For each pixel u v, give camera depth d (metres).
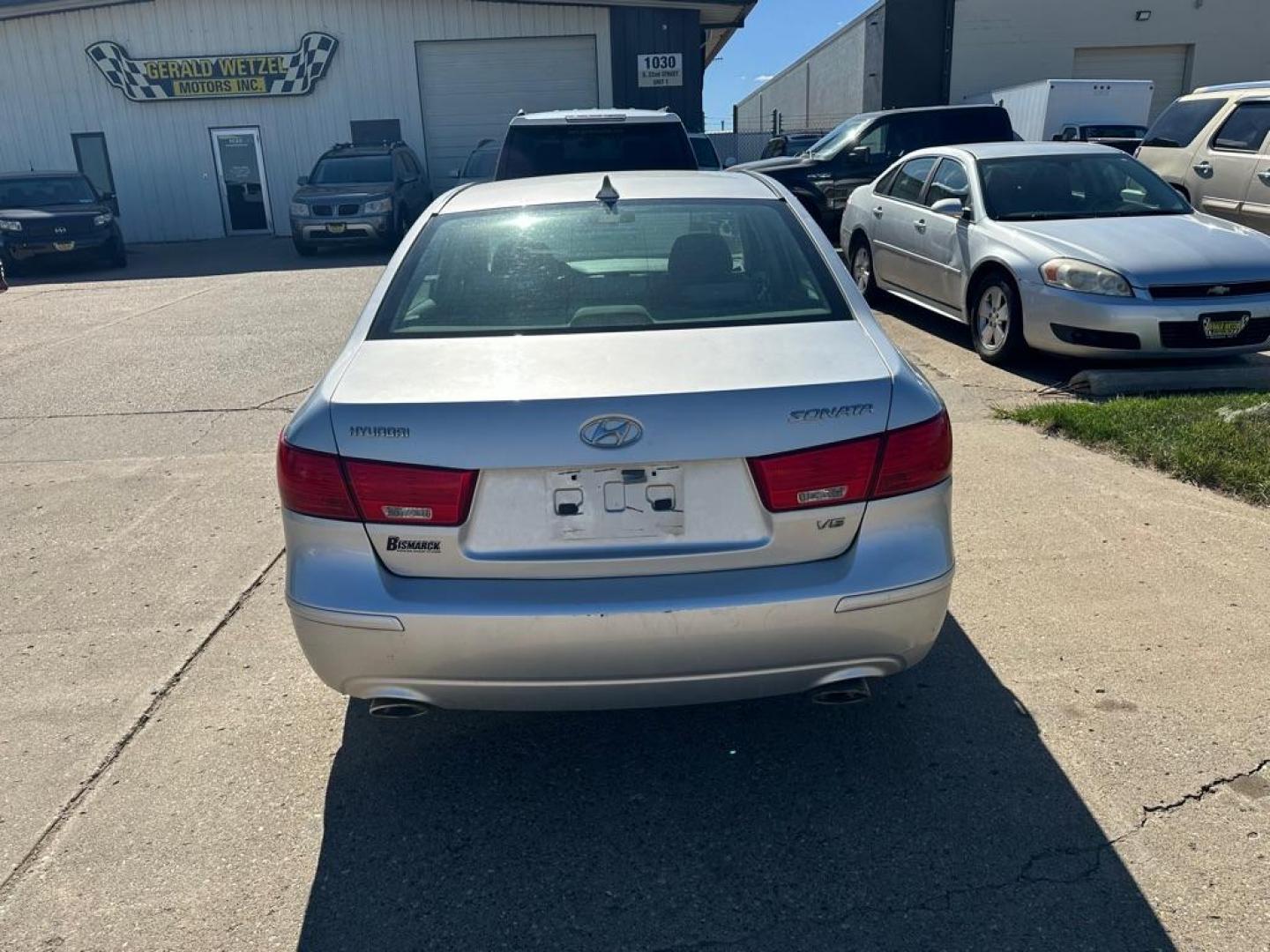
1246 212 9.73
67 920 2.42
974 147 8.36
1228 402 5.82
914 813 2.73
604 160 9.38
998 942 2.29
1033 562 4.13
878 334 2.87
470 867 2.59
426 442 2.44
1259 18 26.56
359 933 2.38
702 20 21.88
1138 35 26.66
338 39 20.39
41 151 20.95
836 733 3.10
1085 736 3.01
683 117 21.03
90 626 3.87
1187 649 3.46
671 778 2.92
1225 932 2.29
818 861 2.57
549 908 2.44
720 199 3.55
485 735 3.16
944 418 2.67
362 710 3.29
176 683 3.45
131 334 9.62
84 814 2.80
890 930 2.34
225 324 10.04
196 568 4.37
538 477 2.46
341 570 2.51
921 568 2.56
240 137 20.92
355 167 17.11
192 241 21.34
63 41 20.31
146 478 5.55
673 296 3.03
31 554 4.56
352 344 2.92
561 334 2.85
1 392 7.46
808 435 2.48
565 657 2.47
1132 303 6.41
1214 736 2.98
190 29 20.31
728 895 2.47
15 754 3.07
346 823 2.75
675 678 2.52
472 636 2.45
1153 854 2.53
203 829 2.74
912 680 3.35
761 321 2.93
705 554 2.49
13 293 13.31
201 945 2.34
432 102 20.80
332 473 2.48
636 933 2.36
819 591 2.48
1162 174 10.81
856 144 12.06
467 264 3.20
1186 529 4.41
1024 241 7.05
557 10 20.23
